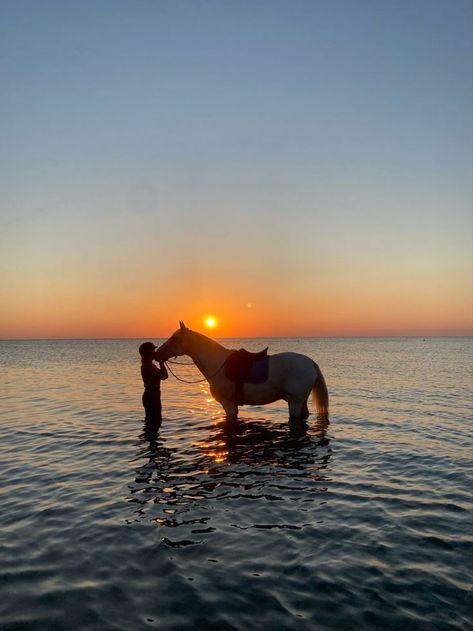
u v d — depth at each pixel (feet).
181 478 14.39
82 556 9.34
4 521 11.12
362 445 18.45
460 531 10.46
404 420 23.73
